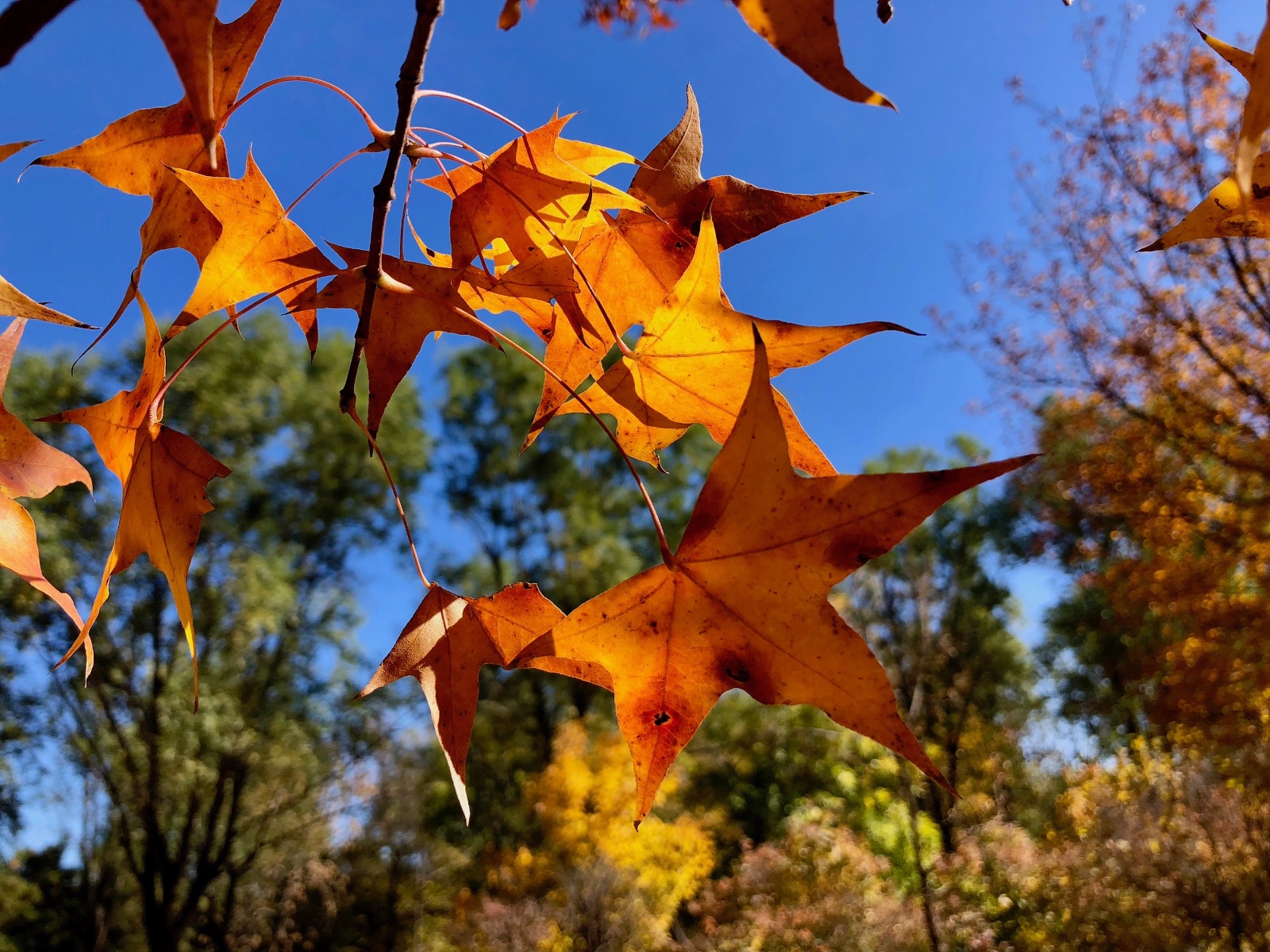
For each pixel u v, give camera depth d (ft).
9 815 35.01
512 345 2.35
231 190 2.28
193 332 41.04
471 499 58.49
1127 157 22.76
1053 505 31.60
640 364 2.39
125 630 35.12
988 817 31.53
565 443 60.18
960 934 23.12
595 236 2.70
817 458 2.37
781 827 41.16
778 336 2.28
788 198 2.71
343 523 45.11
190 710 33.40
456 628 2.56
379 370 2.31
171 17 1.20
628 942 26.27
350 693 40.86
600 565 54.65
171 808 35.91
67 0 0.88
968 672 41.34
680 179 2.74
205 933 35.27
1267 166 2.06
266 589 37.24
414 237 2.91
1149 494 22.89
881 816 33.17
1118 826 23.03
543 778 33.65
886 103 1.50
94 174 2.42
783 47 1.54
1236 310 21.24
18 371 37.35
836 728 40.75
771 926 25.96
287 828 36.96
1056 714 52.75
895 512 1.91
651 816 31.65
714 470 2.02
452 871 36.24
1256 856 19.66
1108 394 24.12
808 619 1.98
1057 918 22.98
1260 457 20.54
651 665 2.15
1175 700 22.76
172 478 2.48
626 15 3.07
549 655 2.15
